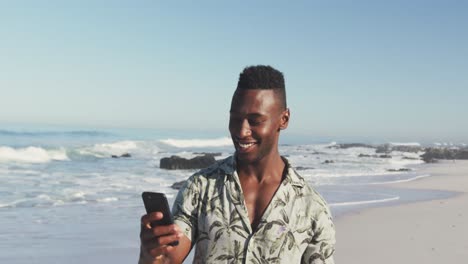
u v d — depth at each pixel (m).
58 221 10.84
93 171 22.77
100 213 11.98
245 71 2.28
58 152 29.67
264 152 2.26
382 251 8.92
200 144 53.41
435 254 8.80
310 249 2.33
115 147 41.03
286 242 2.22
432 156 45.31
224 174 2.29
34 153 28.27
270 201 2.25
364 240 9.75
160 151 40.88
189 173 23.47
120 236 9.62
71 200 13.70
